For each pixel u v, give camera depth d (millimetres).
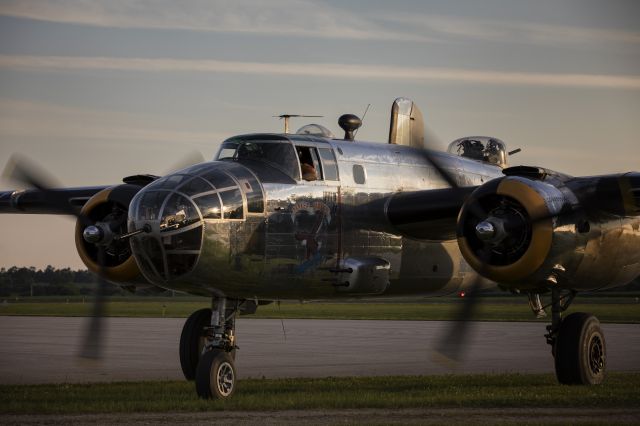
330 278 47688
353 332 100750
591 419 36562
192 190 43188
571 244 45469
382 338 90875
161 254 42594
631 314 139625
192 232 42562
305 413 38219
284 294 47062
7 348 76062
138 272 49000
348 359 67625
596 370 49781
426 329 106250
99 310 49875
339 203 48031
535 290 49562
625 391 45156
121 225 48750
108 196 49000
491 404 40500
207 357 42875
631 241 49000
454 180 51531
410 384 49469
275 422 35750
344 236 48125
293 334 97125
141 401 41406
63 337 89875
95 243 48312
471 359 67812
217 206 43312
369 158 50438
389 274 50375
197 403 40438
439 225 49469
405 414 37844
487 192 45281
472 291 46219
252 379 52562
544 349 77125
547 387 47656
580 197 46156
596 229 46688
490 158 61406
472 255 45500
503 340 87875
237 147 47344
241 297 46719
